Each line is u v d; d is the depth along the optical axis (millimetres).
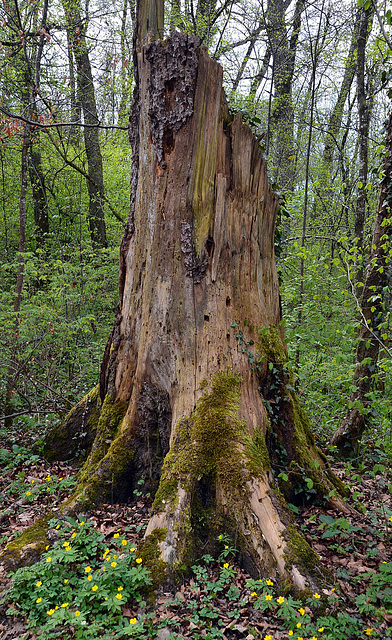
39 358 6820
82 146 12680
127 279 4391
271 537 3129
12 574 2947
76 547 3174
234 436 3533
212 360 3820
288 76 12211
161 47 3750
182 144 3807
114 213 11375
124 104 11469
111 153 13273
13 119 6621
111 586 2799
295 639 2498
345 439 5609
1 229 12438
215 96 3820
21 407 6758
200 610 2730
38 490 4398
